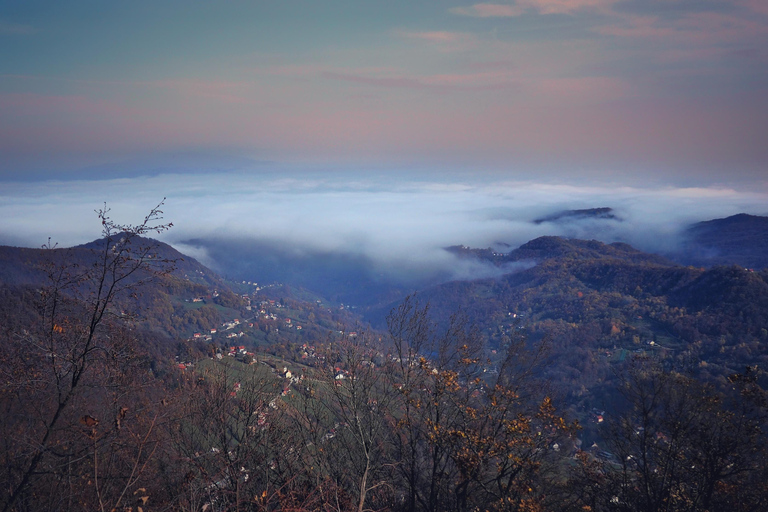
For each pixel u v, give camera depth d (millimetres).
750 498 9672
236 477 7648
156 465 8094
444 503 9805
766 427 10211
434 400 9438
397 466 9445
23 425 8055
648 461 10781
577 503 10719
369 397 9094
